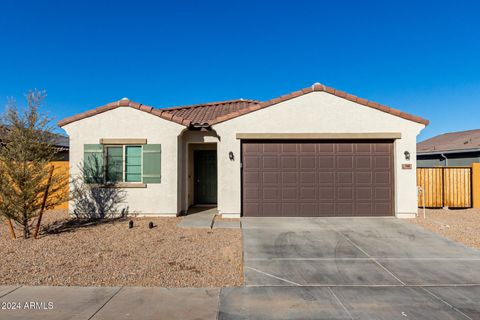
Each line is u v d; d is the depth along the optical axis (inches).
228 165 434.0
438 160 908.0
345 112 433.7
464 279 222.8
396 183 431.8
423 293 199.5
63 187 379.9
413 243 311.1
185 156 470.3
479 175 529.7
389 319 166.2
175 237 331.0
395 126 432.5
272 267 244.8
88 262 251.6
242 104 643.5
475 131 1024.9
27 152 317.1
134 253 275.4
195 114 564.1
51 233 349.7
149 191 441.7
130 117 445.1
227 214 431.5
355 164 440.1
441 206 525.0
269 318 166.9
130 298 189.2
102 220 420.5
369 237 331.9
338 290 203.9
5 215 313.9
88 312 171.5
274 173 440.5
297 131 432.8
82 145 443.8
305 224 390.6
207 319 165.3
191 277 223.3
